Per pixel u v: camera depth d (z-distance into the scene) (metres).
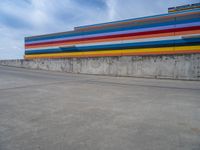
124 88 6.52
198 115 3.25
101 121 2.94
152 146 2.08
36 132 2.49
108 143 2.16
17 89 6.14
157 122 2.89
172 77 9.91
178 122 2.89
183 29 10.94
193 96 5.03
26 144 2.13
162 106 3.90
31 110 3.57
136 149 2.01
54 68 16.64
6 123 2.85
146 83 8.05
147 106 3.90
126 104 4.08
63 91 5.80
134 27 13.27
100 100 4.49
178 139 2.27
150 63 10.67
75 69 14.79
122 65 11.89
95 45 15.56
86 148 2.04
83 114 3.31
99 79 9.78
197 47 10.27
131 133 2.46
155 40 12.14
